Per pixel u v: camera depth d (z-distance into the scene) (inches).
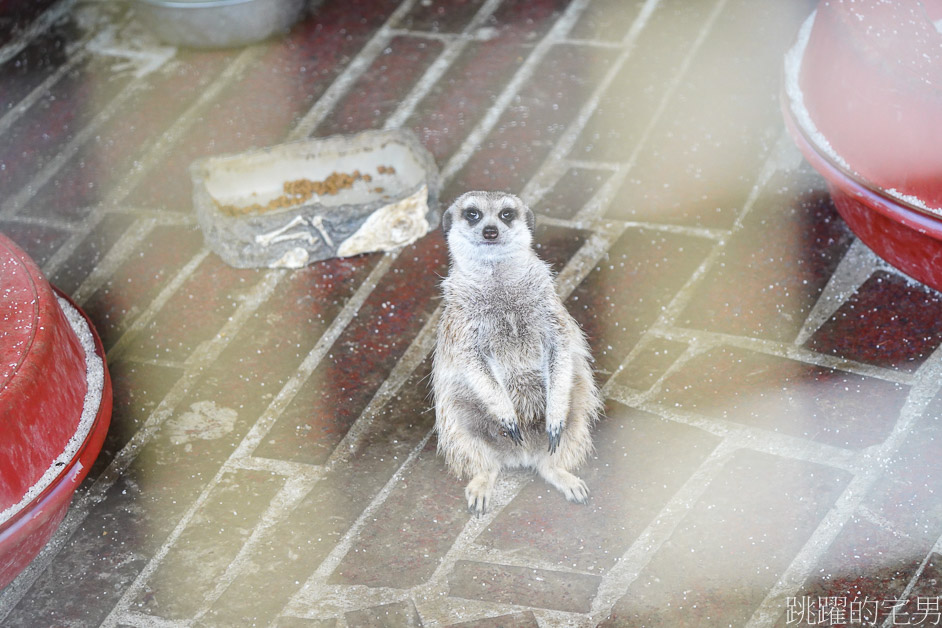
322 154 222.2
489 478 165.0
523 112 244.2
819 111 191.2
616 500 163.2
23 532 144.8
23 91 263.1
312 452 175.9
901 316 188.7
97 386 168.7
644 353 187.8
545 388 168.2
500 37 268.2
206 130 246.5
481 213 159.6
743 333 189.3
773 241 207.0
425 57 263.6
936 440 166.4
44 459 151.1
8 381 147.4
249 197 219.9
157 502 169.3
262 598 153.5
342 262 211.8
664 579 150.8
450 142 237.8
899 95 169.5
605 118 240.5
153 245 218.7
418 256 211.0
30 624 152.8
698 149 230.2
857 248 203.3
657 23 267.6
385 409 182.4
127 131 248.5
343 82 257.4
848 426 170.4
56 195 233.1
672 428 173.6
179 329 200.4
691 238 209.8
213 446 178.1
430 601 151.0
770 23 263.0
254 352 194.7
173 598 154.6
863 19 180.4
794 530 155.5
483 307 164.1
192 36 267.6
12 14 280.7
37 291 163.8
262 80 260.7
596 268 205.5
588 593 149.9
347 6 282.5
